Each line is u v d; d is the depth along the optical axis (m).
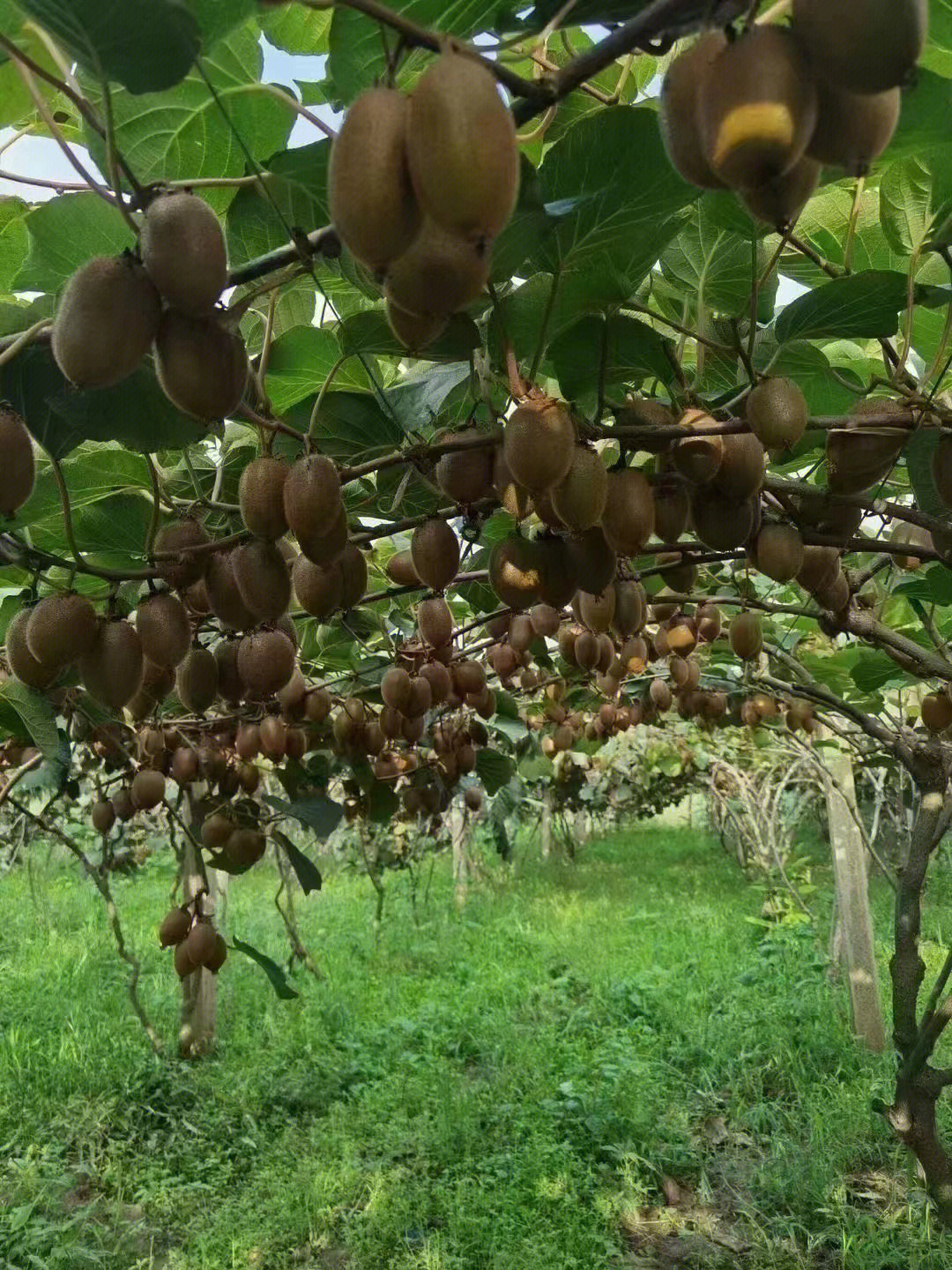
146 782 3.46
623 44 0.93
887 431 1.46
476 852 13.49
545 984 8.16
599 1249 4.40
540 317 1.50
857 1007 6.33
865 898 6.44
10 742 3.87
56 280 1.61
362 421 1.93
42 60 1.22
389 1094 5.81
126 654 1.47
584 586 1.50
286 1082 5.99
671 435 1.37
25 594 1.59
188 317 1.11
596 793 12.05
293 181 1.30
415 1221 4.62
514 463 1.25
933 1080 2.57
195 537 1.60
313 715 3.49
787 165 0.82
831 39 0.78
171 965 8.67
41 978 8.12
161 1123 5.66
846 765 6.64
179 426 1.50
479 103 0.81
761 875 12.49
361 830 5.70
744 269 1.75
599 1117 5.41
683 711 4.41
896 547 1.67
